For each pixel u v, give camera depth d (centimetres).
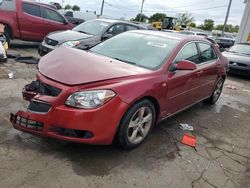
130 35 502
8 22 997
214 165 383
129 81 357
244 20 1883
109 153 368
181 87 455
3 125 405
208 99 648
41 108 335
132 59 435
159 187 320
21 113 344
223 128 527
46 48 835
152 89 379
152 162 366
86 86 331
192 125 515
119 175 328
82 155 355
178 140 440
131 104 350
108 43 492
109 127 337
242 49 1229
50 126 328
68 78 339
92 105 325
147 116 397
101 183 310
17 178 299
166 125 492
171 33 520
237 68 1099
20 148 353
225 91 851
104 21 970
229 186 342
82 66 365
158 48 452
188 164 375
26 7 1039
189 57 488
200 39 548
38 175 308
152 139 428
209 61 573
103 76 347
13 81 609
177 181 335
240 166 392
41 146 363
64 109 321
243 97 805
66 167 328
